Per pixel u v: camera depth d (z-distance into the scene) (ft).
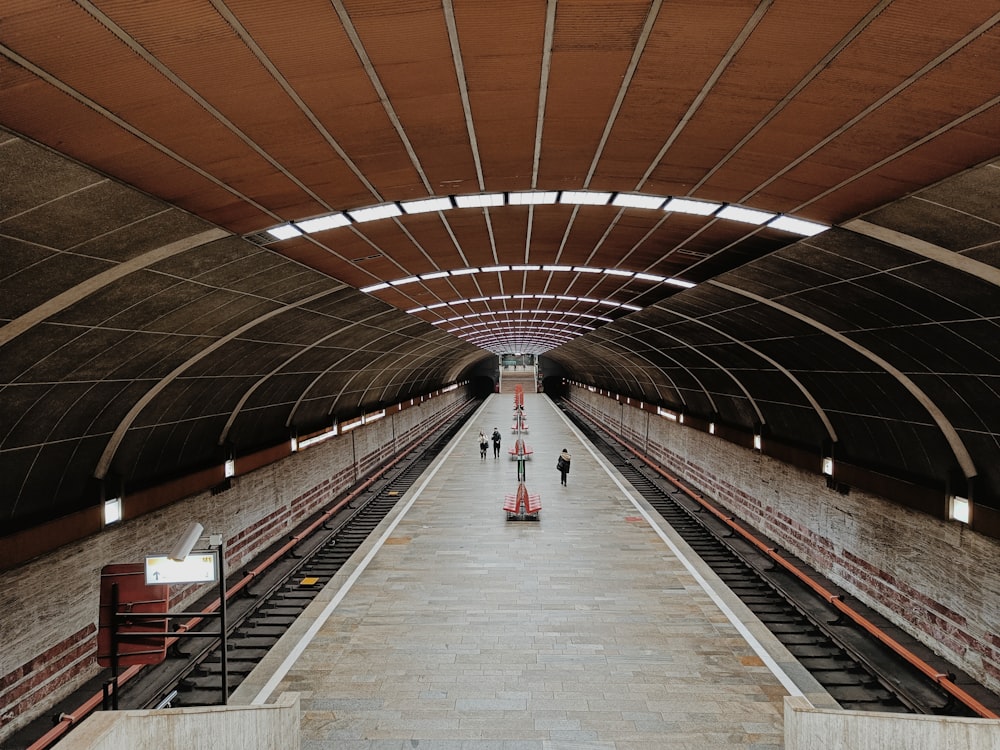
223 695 21.57
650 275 38.52
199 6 10.19
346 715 23.38
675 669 26.61
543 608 32.99
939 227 18.16
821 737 18.74
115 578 20.95
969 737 15.03
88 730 12.19
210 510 40.52
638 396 108.37
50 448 25.36
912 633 33.37
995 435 26.35
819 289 27.09
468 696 24.57
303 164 17.71
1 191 13.71
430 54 12.44
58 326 20.36
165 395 31.50
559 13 11.15
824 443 42.42
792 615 36.94
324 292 34.40
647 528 48.93
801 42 11.94
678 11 11.08
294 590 40.83
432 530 48.44
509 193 23.30
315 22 11.03
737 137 16.81
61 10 9.66
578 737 21.97
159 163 15.40
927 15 10.68
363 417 80.38
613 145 17.95
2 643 23.63
